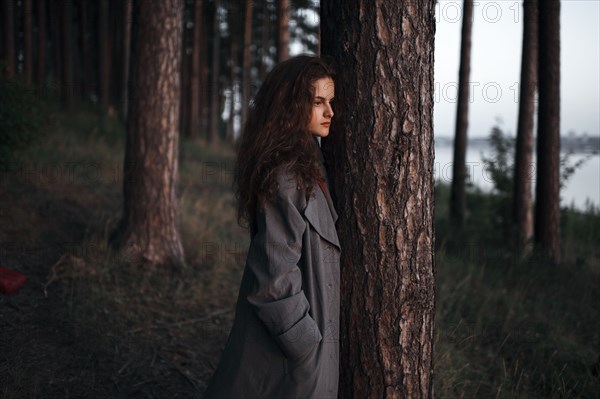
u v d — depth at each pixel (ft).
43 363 9.97
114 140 36.50
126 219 16.06
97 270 14.46
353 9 6.13
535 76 24.75
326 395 5.96
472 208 30.35
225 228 22.68
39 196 19.95
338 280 6.20
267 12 66.59
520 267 20.49
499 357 12.78
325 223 6.07
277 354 5.80
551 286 19.07
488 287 18.07
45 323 11.41
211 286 15.72
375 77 6.08
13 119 18.89
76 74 69.21
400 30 6.04
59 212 18.90
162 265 15.90
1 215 17.17
